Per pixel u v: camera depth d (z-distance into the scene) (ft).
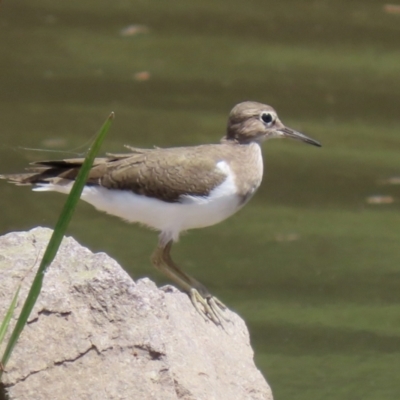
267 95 69.97
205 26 81.82
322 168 61.26
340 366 41.91
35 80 70.90
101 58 75.20
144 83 71.41
